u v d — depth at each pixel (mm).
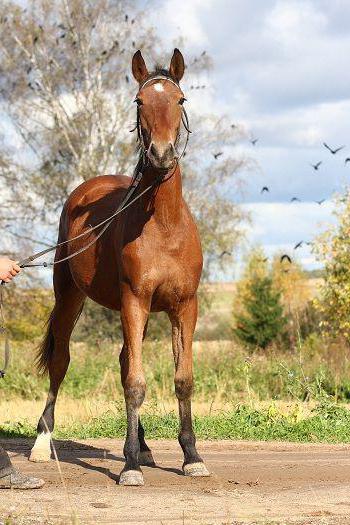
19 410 13789
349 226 19938
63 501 6316
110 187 8688
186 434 7484
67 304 8805
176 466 8109
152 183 6973
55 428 11211
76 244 8328
